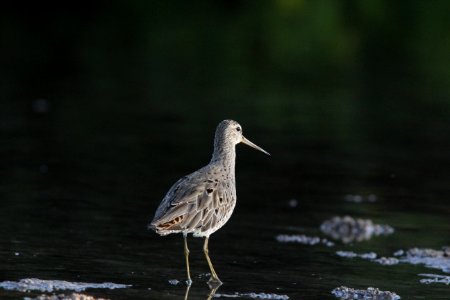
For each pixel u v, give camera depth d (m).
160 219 10.38
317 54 29.55
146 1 34.41
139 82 25.89
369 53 29.62
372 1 31.83
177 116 21.86
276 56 29.12
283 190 16.11
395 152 19.11
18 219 13.31
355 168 17.75
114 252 11.90
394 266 11.90
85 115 21.75
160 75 26.81
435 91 25.30
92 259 11.48
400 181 16.86
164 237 12.86
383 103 23.86
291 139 19.95
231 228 13.67
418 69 27.86
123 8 34.09
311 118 22.02
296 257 12.19
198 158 18.03
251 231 13.53
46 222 13.23
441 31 30.92
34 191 15.08
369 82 26.38
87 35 31.55
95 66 27.72
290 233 13.48
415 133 20.92
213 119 21.61
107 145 18.88
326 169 17.64
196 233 10.80
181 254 12.07
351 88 25.59
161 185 15.90
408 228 13.95
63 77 26.25
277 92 24.98
